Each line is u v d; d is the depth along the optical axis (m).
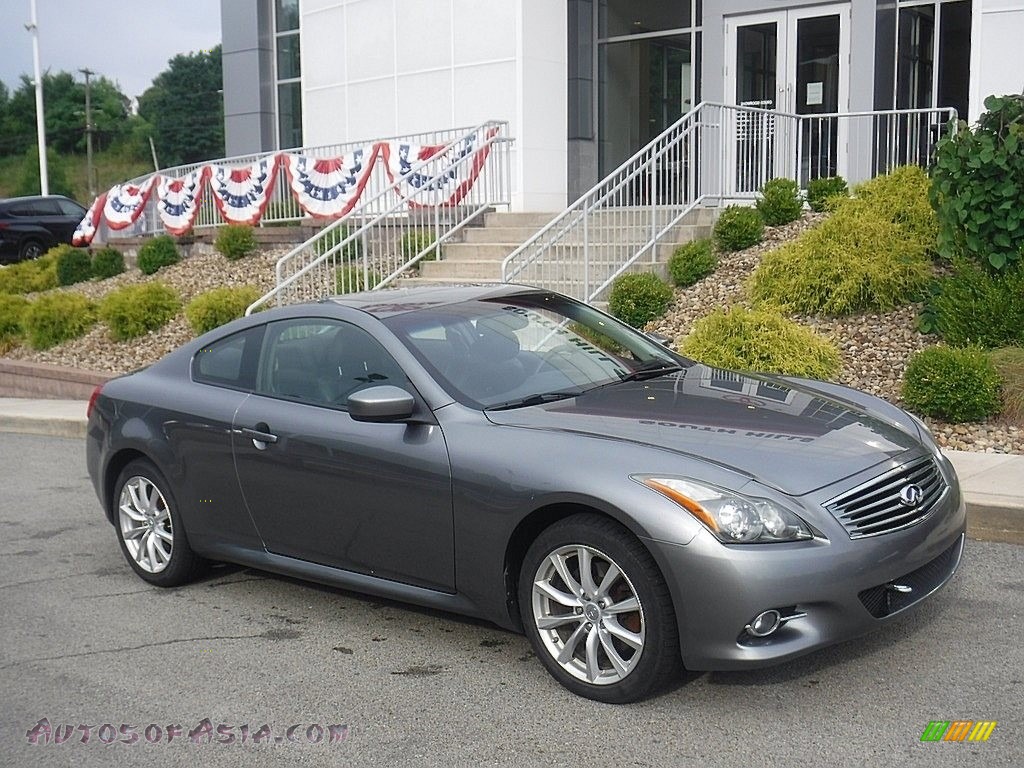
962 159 9.37
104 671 4.89
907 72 15.08
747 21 15.62
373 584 5.02
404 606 5.59
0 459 10.20
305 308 5.55
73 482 9.10
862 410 4.96
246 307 13.38
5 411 12.13
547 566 4.35
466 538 4.55
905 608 4.18
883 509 4.13
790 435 4.38
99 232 20.66
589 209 11.79
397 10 18.05
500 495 4.39
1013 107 9.22
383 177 16.02
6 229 26.23
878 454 4.32
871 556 3.97
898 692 4.19
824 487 4.04
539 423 4.55
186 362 5.98
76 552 6.96
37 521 7.81
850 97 14.72
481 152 15.28
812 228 11.28
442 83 17.59
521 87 16.56
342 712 4.32
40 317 15.08
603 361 5.33
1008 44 13.06
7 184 85.69
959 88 14.73
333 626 5.33
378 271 13.91
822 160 15.26
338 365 5.22
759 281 10.51
